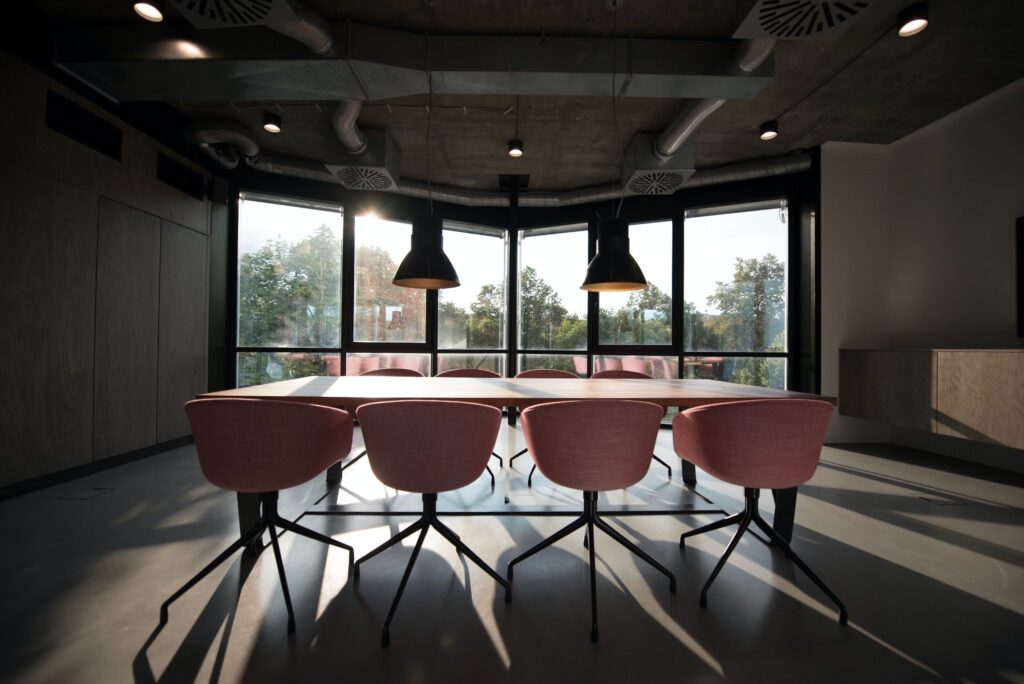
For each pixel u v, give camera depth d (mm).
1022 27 2820
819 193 4492
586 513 1955
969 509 2707
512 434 4777
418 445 1644
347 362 5238
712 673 1365
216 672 1344
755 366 4988
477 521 2512
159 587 1790
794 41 2945
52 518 2479
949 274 3979
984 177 3707
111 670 1341
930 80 3408
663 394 2291
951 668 1385
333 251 5250
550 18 2781
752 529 2422
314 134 4223
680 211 5258
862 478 3330
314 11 2514
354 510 2621
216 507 2656
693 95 3141
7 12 2705
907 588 1834
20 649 1420
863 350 4184
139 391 3719
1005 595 1784
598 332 5609
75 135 3170
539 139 4309
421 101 3688
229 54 2781
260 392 2242
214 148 4062
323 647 1464
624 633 1553
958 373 3305
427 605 1705
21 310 2842
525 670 1374
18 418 2832
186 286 4215
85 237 3252
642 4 2666
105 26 2854
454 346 5719
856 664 1402
